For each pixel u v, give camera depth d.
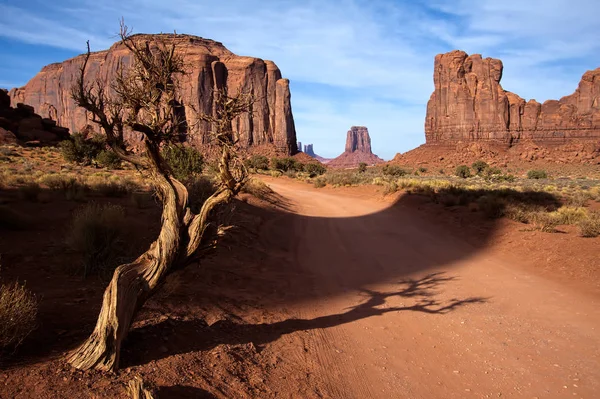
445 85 163.50
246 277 8.31
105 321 3.50
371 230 15.75
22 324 3.61
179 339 4.43
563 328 6.03
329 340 5.60
